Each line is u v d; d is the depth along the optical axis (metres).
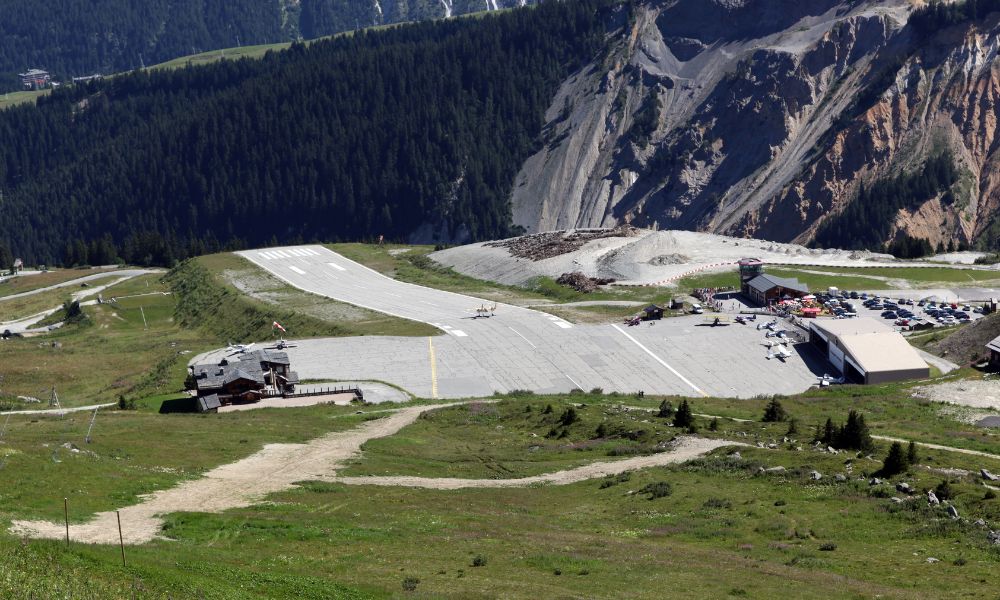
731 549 57.03
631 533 61.66
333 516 65.75
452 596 46.97
